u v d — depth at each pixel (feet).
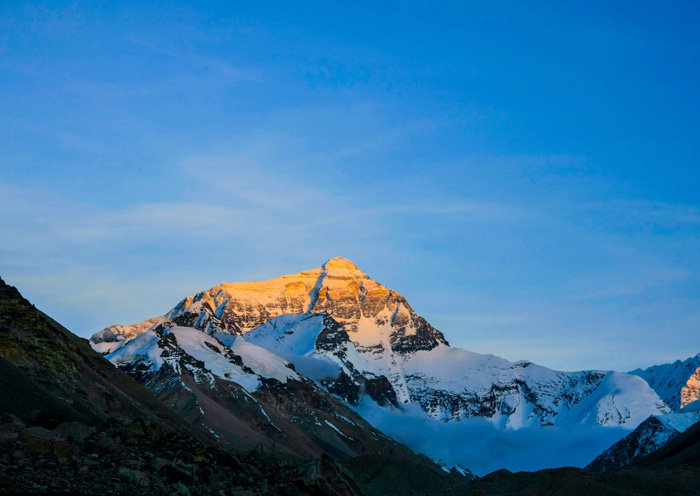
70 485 227.40
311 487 320.91
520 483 409.69
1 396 306.76
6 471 226.99
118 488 236.43
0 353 400.26
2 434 245.65
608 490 374.02
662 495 367.45
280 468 347.56
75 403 399.03
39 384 391.04
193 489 263.90
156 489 246.06
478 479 431.02
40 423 289.12
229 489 280.31
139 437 296.51
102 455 262.26
